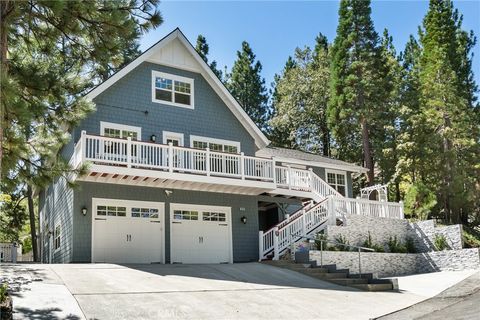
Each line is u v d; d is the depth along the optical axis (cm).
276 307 1218
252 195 2306
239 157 2125
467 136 3541
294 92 4556
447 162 3338
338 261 2022
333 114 3716
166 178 1895
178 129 2178
